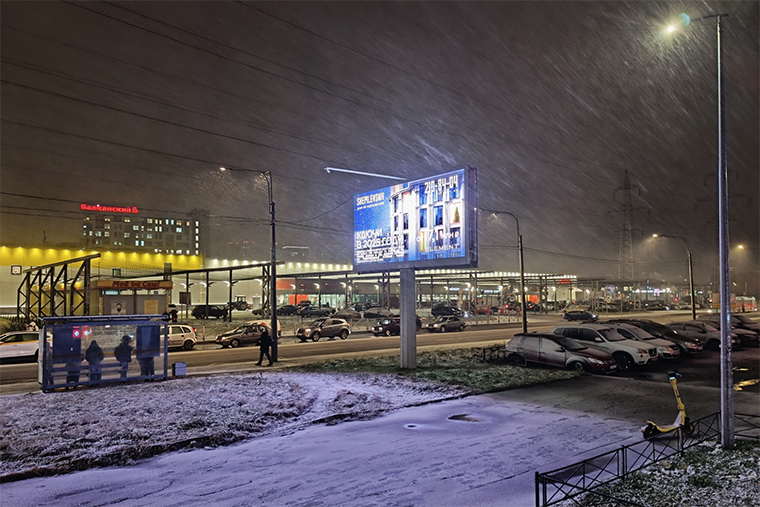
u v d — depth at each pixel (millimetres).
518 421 11938
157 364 18016
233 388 15906
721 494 6613
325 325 36250
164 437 10359
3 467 8633
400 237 21641
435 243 20219
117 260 73000
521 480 7879
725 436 8992
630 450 9430
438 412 13055
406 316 20859
